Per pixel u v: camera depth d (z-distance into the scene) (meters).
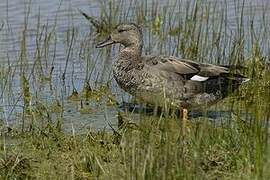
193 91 12.95
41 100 14.12
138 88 13.12
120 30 13.82
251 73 14.37
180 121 11.90
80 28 18.73
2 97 14.24
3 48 17.11
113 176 9.58
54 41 17.70
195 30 17.38
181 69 12.98
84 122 12.88
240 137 10.38
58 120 12.25
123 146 9.91
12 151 11.16
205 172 9.62
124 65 13.27
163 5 20.06
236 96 13.42
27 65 15.84
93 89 14.65
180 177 8.92
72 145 11.22
